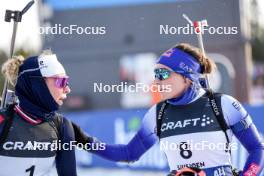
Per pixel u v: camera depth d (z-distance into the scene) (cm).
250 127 1235
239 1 3441
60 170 1258
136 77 3941
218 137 1214
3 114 1177
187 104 1240
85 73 4031
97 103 4012
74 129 1297
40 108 1198
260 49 5700
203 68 1275
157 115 1275
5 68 1251
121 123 2848
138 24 3906
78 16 3950
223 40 3572
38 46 3894
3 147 1162
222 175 1216
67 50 4000
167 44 3862
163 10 3791
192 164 1229
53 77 1202
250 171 1208
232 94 3381
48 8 3872
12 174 1174
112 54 3988
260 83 5681
